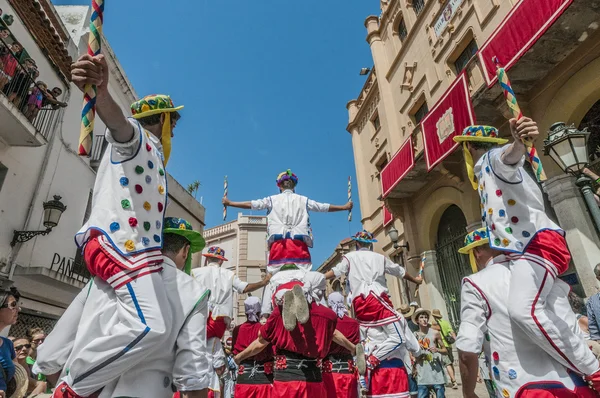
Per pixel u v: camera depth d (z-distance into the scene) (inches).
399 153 487.5
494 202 98.0
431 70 506.9
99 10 73.2
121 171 80.1
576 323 90.0
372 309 194.5
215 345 190.7
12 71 350.0
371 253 210.7
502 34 312.5
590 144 306.5
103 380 66.6
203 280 193.6
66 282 413.1
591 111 307.1
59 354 76.8
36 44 413.7
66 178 461.1
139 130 82.4
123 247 74.5
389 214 587.2
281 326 142.3
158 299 73.3
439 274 481.1
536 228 94.0
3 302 163.5
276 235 168.9
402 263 550.3
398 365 190.1
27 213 395.2
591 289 271.9
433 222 494.6
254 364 173.6
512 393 87.7
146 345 68.7
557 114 315.9
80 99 499.5
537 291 87.4
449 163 427.5
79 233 79.0
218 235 1299.2
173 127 100.5
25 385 170.9
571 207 293.0
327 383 160.4
